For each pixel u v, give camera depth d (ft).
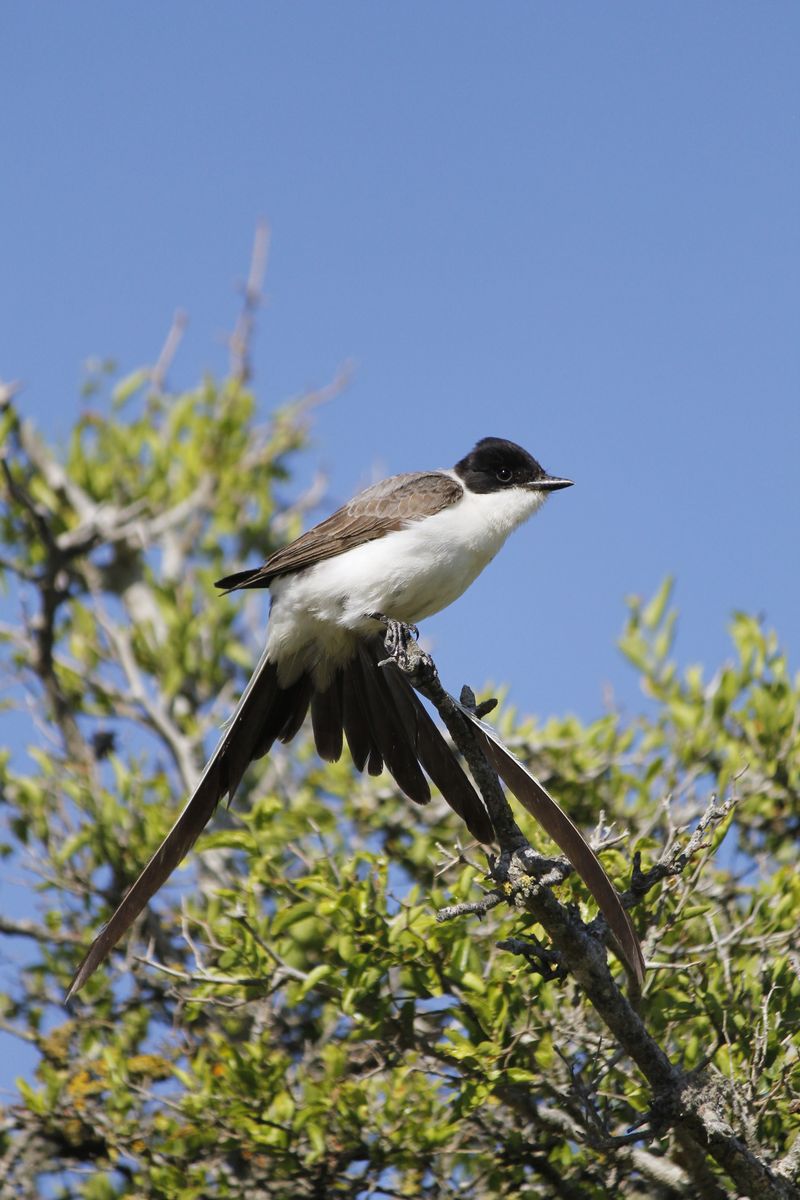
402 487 37.83
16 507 58.03
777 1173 28.25
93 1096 36.96
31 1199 36.96
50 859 42.65
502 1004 30.99
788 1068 30.09
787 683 41.78
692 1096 27.68
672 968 31.71
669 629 44.65
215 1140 33.68
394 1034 33.01
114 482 59.41
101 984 40.55
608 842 29.22
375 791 43.50
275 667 35.65
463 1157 33.83
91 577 56.65
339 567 35.83
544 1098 33.01
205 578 55.11
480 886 33.99
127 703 52.49
